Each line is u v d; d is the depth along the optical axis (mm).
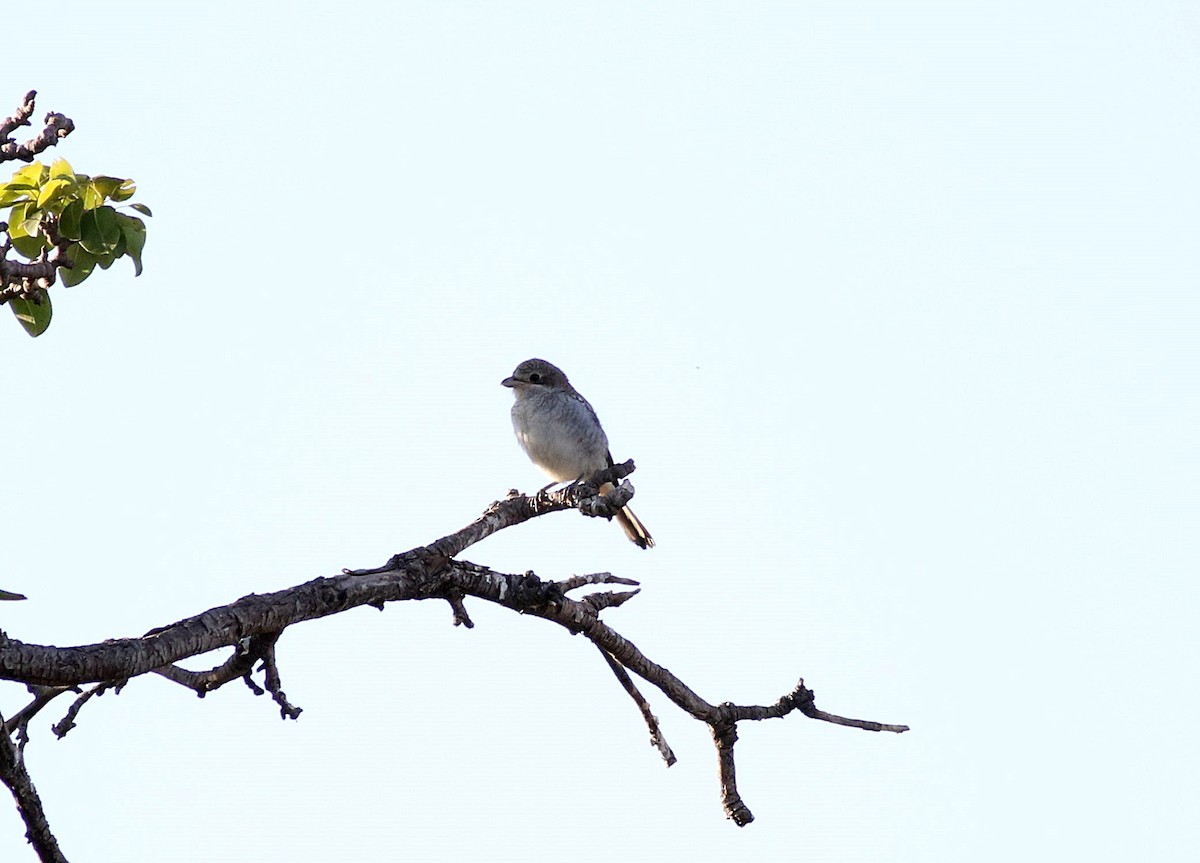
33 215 10086
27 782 8750
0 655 8109
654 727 12219
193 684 9969
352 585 10141
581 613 11430
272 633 9719
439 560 10758
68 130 9992
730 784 12141
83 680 8422
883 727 12391
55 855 8945
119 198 10414
